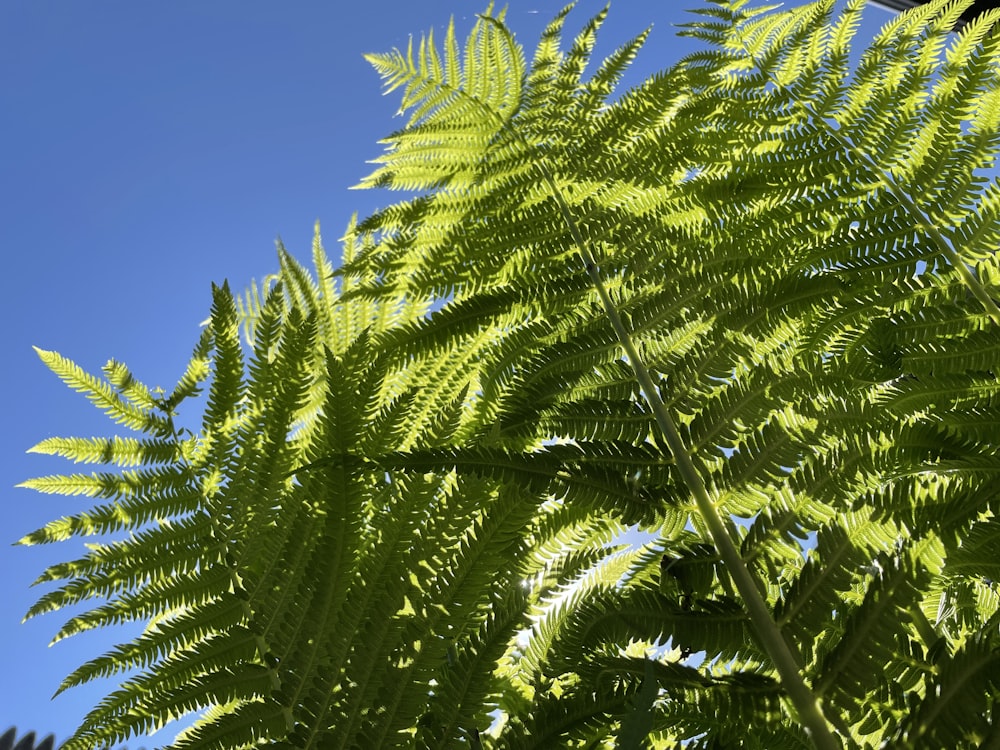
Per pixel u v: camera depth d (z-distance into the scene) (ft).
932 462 4.33
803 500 4.31
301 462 4.96
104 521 5.06
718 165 5.86
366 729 4.13
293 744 4.14
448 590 4.25
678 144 5.90
